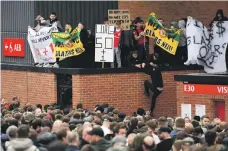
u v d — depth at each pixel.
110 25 54.38
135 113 49.78
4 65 60.88
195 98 51.50
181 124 34.66
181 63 57.12
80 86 54.66
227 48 55.50
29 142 29.31
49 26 56.75
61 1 57.59
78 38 55.19
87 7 57.38
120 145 28.88
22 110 44.88
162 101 56.75
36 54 57.97
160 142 31.83
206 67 56.34
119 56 55.78
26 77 59.00
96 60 54.53
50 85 56.84
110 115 41.56
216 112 50.69
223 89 50.09
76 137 29.25
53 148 28.02
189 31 55.50
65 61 56.16
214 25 55.66
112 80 55.41
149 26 55.19
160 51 56.62
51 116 40.00
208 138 31.77
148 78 56.28
